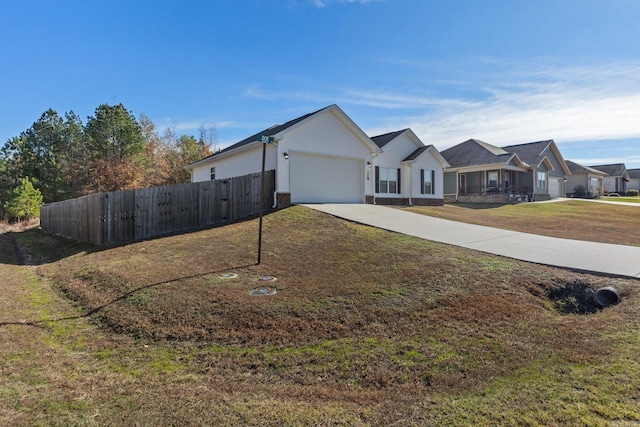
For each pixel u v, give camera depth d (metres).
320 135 15.76
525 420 2.64
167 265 7.40
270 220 11.73
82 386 3.29
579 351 3.76
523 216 17.56
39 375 3.50
